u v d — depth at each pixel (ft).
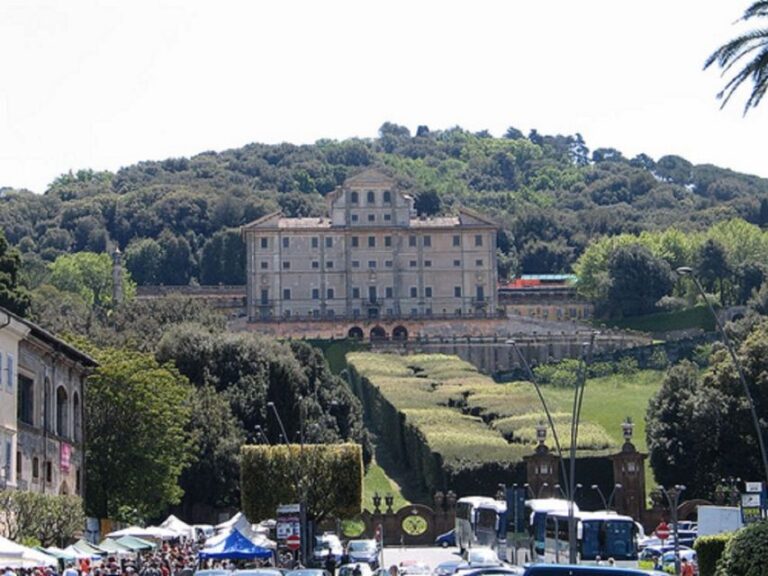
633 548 494.18
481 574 338.75
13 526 433.89
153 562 435.53
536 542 540.11
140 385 629.51
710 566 294.05
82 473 577.02
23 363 492.13
